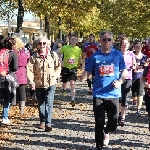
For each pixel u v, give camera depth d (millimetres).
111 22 51500
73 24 32344
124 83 8398
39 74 7945
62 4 19281
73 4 20641
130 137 7598
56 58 8078
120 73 6145
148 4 33656
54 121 9078
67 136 7629
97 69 6094
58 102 11859
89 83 13742
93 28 44469
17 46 9188
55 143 7094
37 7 16797
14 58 8414
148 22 36312
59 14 20109
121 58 6121
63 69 11383
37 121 8992
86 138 7488
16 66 8445
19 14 16109
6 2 18141
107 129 6461
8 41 8383
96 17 42469
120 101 8453
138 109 9773
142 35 50531
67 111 10398
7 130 8070
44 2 16438
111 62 6066
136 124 8844
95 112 6082
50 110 8016
